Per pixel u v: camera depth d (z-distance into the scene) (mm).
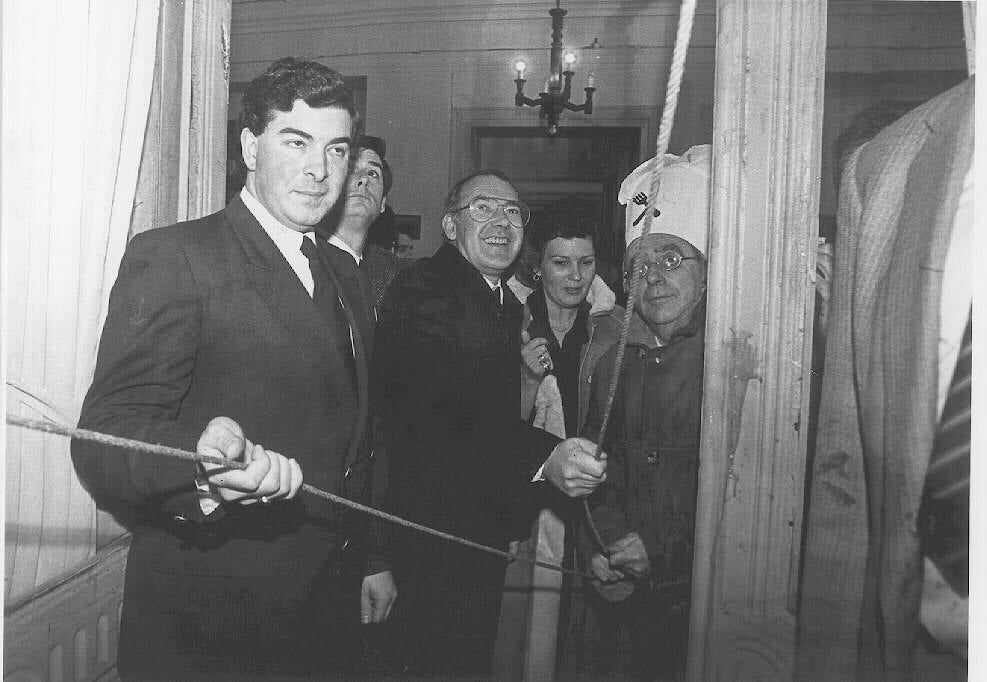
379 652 1328
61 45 1030
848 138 1175
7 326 1002
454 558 1324
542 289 1411
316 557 1114
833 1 1190
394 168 1688
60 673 1066
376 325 1283
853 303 1097
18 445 1013
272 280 1062
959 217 995
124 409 944
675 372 1335
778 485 1138
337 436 1119
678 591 1336
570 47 1641
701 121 1611
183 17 1222
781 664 1148
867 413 1069
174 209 1219
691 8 808
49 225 1031
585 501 1281
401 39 1648
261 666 1103
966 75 1162
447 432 1297
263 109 1077
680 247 1338
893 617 1057
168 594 1067
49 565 1059
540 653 1374
